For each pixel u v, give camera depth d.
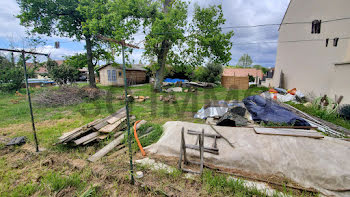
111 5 11.34
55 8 12.27
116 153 3.76
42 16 12.46
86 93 11.27
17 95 12.33
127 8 11.52
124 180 2.91
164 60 14.14
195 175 3.00
